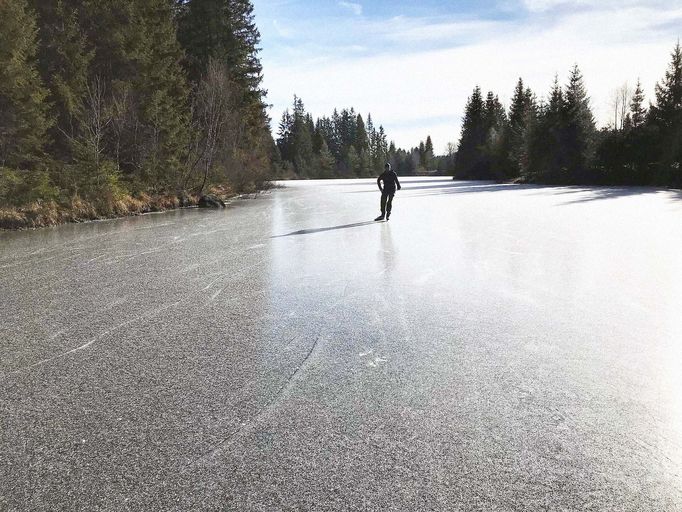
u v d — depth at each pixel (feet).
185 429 8.80
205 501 6.77
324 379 10.96
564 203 58.90
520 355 12.28
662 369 11.33
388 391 10.30
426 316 15.71
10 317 16.10
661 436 8.43
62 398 10.14
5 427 8.97
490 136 191.31
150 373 11.40
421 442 8.29
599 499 6.78
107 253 28.63
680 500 6.75
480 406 9.58
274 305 17.22
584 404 9.62
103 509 6.63
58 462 7.80
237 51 116.98
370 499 6.79
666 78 109.19
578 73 121.90
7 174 45.44
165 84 78.74
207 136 82.43
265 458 7.84
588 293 18.24
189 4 115.24
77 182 51.93
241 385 10.67
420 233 34.76
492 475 7.35
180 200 66.39
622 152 108.68
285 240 32.63
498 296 18.02
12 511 6.60
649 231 33.86
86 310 16.83
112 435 8.63
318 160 298.76
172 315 16.15
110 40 73.97
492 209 52.54
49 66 66.44
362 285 20.01
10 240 34.73
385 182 43.45
